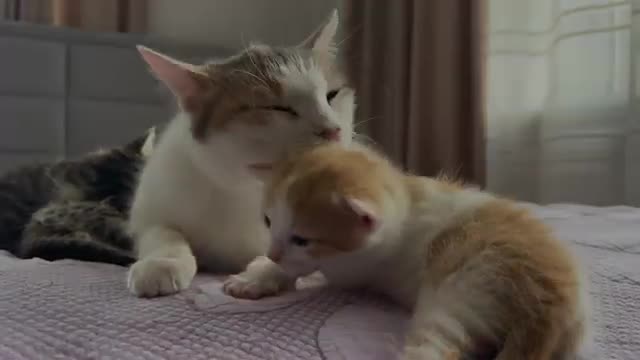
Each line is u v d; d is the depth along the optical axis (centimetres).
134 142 171
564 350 66
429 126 238
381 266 83
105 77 237
